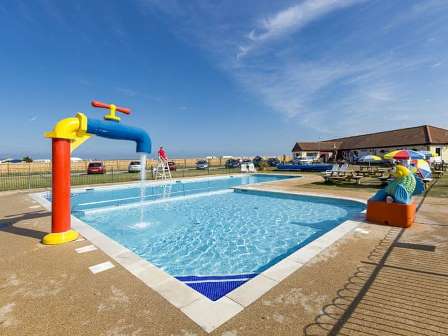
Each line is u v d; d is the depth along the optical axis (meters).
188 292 3.31
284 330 2.56
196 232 7.82
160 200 11.98
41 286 3.48
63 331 2.56
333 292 3.28
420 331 2.54
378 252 4.64
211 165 45.66
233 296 3.20
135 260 4.34
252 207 11.15
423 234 5.68
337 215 9.52
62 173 5.32
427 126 37.09
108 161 36.31
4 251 4.79
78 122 5.50
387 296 3.18
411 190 6.54
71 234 5.41
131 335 2.49
